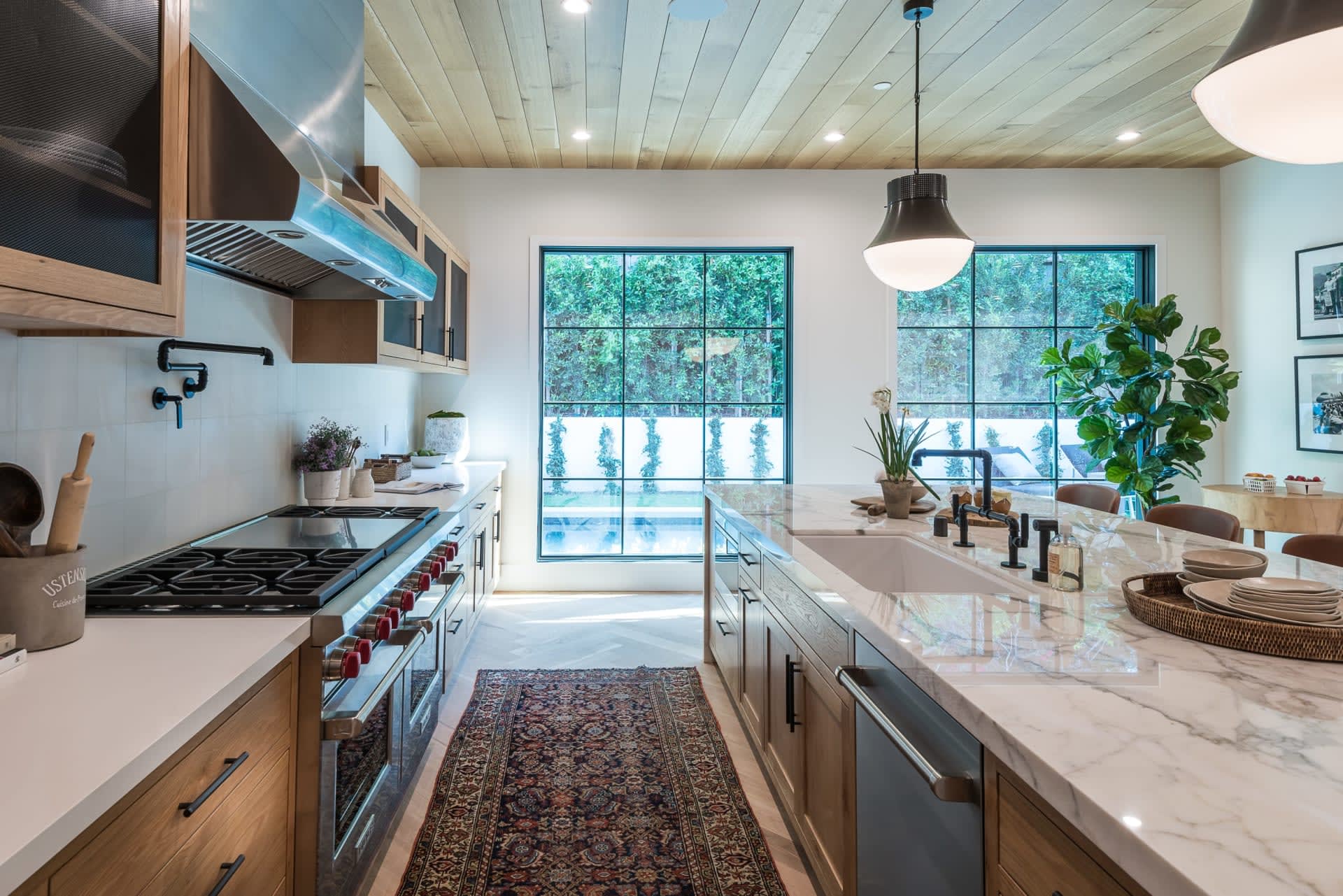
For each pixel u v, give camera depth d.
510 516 4.97
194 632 1.36
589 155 4.64
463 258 4.69
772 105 3.85
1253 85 1.22
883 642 1.29
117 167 1.16
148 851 0.96
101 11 1.11
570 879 1.97
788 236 4.99
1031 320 5.14
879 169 4.98
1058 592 1.57
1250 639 1.16
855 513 2.79
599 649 3.86
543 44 3.16
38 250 0.98
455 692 3.25
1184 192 5.04
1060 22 3.02
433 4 2.84
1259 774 0.77
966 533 2.13
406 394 4.63
